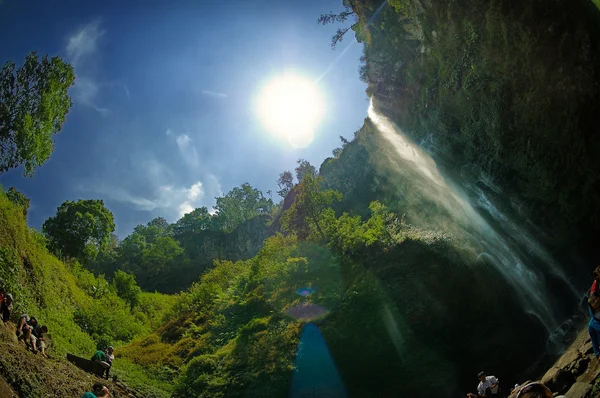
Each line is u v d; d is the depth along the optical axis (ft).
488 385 42.24
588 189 69.87
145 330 123.54
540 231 78.28
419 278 76.33
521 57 74.38
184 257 308.40
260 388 67.97
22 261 85.56
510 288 76.28
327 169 163.94
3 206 87.66
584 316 65.21
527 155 77.61
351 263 87.51
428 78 102.37
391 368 66.74
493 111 81.10
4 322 48.55
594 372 29.50
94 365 63.93
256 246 293.64
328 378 67.10
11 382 38.99
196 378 74.33
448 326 71.05
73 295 108.27
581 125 69.36
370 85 134.51
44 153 95.71
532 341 71.15
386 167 130.72
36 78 93.40
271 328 79.20
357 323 72.38
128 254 315.17
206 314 108.78
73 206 173.78
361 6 120.78
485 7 79.00
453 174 97.14
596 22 67.21
